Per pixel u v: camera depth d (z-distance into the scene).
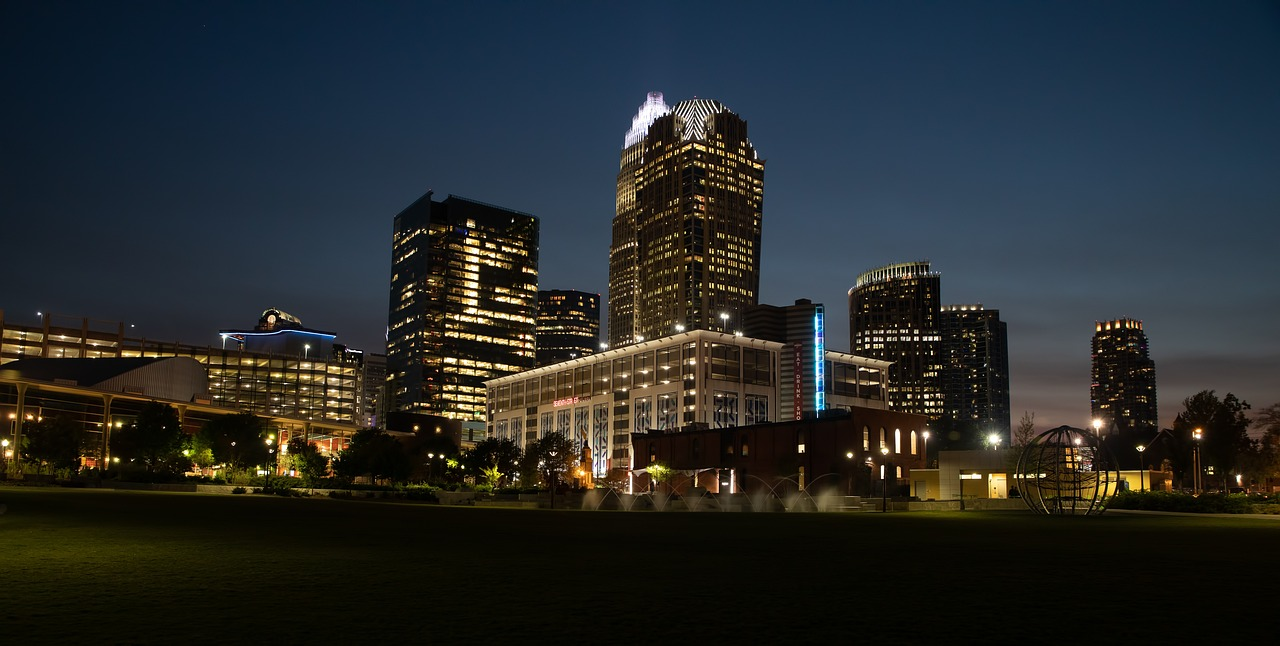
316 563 21.08
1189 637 12.21
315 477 111.88
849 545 29.03
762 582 18.02
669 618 13.45
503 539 30.38
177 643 11.28
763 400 195.88
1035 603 15.26
